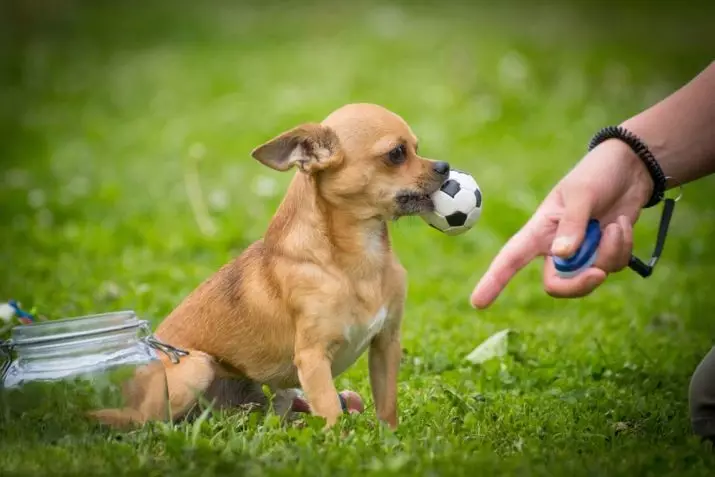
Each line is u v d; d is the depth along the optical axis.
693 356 9.34
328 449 6.40
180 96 25.30
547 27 33.19
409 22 33.72
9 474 6.11
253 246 7.73
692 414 6.89
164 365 7.42
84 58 30.30
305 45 30.08
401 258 13.90
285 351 7.34
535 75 25.73
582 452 6.70
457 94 23.78
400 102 23.14
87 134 22.47
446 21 34.12
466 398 8.02
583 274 6.83
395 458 6.22
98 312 10.48
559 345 9.80
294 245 7.17
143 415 6.89
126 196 17.20
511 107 22.97
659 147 7.36
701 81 7.42
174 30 33.12
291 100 23.55
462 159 19.38
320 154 7.05
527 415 7.57
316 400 6.99
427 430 6.96
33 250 14.02
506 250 7.12
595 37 31.52
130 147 21.14
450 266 13.56
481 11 36.22
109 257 13.62
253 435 6.86
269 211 15.94
